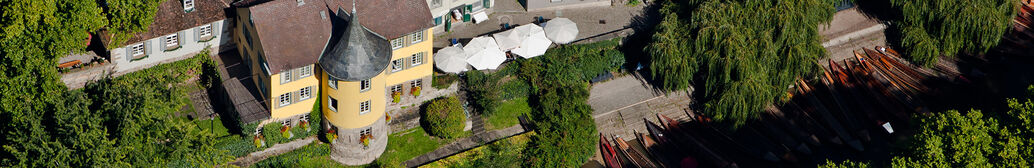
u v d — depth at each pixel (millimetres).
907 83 114062
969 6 111188
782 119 107938
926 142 91125
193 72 97812
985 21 112000
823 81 112688
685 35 102500
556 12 111125
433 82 100438
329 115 95500
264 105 94875
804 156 106625
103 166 84562
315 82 93938
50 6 84000
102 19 88750
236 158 96125
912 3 112625
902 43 114125
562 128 102375
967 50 115062
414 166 99438
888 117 111000
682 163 104250
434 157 100312
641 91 107688
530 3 109875
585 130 103500
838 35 116688
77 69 93000
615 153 104375
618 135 105875
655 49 102125
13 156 87688
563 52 105250
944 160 91062
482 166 99938
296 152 97750
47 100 88125
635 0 113125
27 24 84062
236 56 98188
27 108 86500
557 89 103500
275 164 97125
